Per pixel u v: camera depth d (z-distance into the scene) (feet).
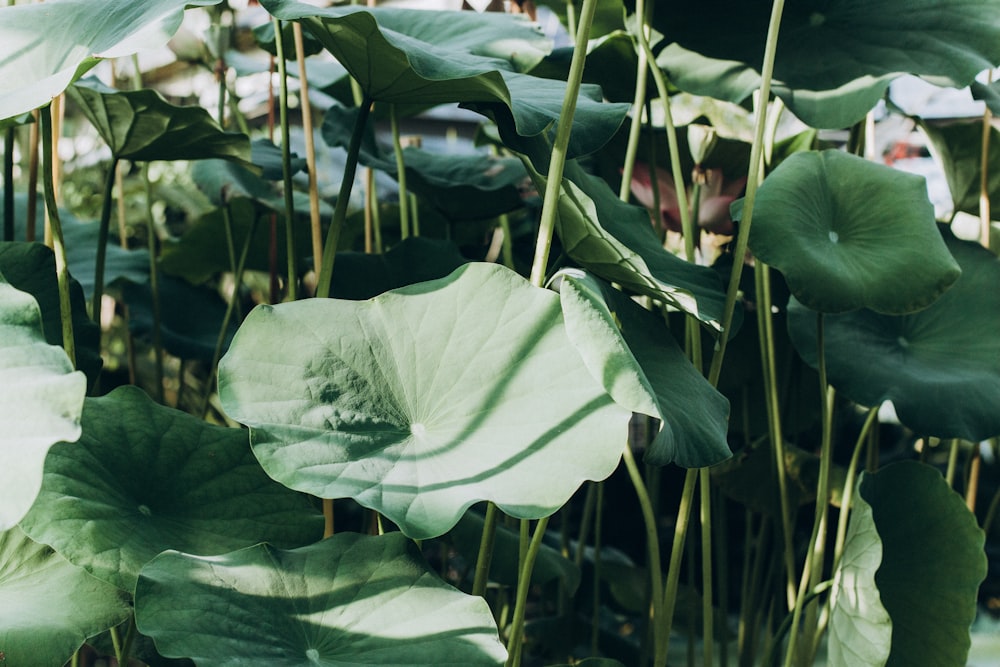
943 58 7.08
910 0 7.31
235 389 5.99
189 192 13.19
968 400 7.16
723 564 8.38
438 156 8.96
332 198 10.42
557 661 8.79
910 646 7.04
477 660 5.75
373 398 6.14
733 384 8.75
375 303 6.29
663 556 12.04
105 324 12.73
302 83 7.39
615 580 9.64
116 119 7.27
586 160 9.50
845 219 6.91
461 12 7.95
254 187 9.03
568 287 6.01
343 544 6.14
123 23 6.16
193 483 6.38
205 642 5.60
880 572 7.18
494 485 5.81
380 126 12.96
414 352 6.23
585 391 6.00
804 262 6.55
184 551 6.12
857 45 7.28
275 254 8.79
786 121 9.36
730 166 8.71
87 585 5.98
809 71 7.30
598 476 5.77
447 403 6.16
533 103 6.47
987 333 7.46
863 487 7.09
